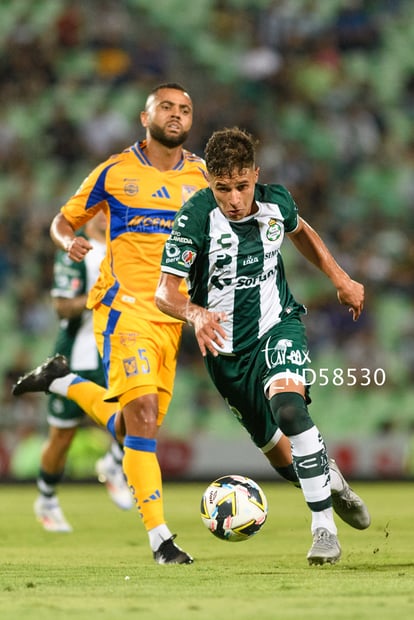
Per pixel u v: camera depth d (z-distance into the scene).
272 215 17.55
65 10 69.94
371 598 12.82
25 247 58.97
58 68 68.38
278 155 65.06
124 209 20.23
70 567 17.88
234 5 73.00
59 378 23.17
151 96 20.58
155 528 18.58
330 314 57.16
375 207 65.12
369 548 21.06
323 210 64.00
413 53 72.94
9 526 28.89
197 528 27.73
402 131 69.75
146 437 19.05
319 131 67.56
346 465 49.56
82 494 42.34
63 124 64.88
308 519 30.20
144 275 20.03
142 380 19.28
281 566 17.59
